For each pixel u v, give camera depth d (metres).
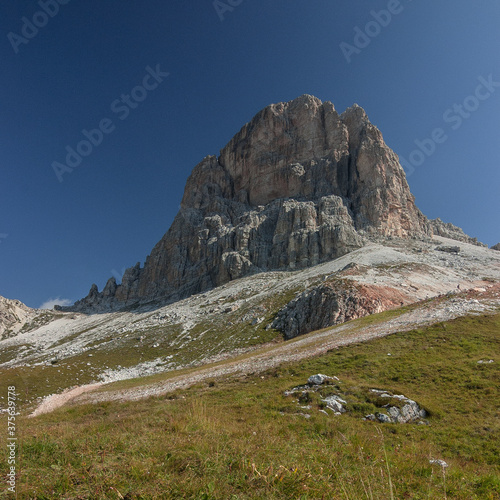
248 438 10.20
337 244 129.75
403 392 18.91
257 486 6.58
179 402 21.59
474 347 25.11
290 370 26.20
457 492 8.30
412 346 27.17
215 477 6.67
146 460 7.59
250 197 194.00
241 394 21.03
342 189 167.25
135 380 52.78
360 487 7.23
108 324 144.62
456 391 18.89
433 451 12.77
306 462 8.06
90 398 38.47
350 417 16.08
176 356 76.75
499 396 17.61
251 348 70.31
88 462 7.71
